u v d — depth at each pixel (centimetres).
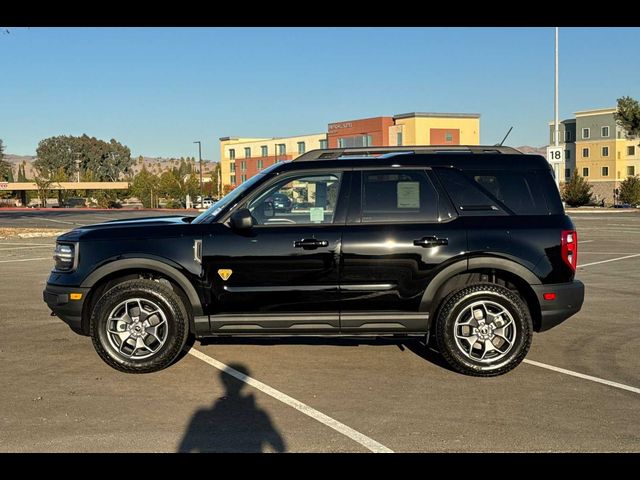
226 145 10319
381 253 594
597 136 8700
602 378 598
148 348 609
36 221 3784
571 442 450
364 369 628
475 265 597
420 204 610
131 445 446
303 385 578
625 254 1747
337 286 599
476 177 617
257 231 602
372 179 615
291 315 603
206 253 600
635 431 469
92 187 8956
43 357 668
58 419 494
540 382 586
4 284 1173
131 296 602
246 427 479
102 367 633
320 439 457
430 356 676
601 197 8700
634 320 857
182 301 620
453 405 525
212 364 643
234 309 604
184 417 499
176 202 8750
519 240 598
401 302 601
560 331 792
